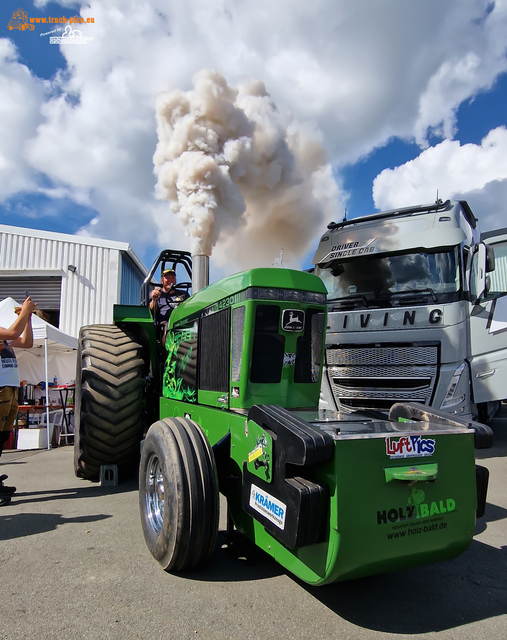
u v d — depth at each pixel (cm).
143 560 267
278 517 203
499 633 203
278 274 282
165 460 246
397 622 209
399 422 244
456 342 520
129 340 443
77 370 472
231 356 286
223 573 253
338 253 611
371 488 195
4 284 1314
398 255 575
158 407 455
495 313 554
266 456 217
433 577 259
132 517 344
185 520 234
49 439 783
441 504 211
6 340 418
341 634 197
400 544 199
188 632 194
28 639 186
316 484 194
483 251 563
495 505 390
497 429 792
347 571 190
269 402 278
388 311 554
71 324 1300
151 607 214
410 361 534
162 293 529
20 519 342
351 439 195
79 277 1325
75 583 238
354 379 568
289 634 196
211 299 320
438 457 213
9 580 240
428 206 565
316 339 297
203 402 323
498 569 271
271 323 281
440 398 518
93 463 426
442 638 197
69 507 371
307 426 203
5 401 409
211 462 247
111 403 406
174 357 388
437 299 534
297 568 208
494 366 541
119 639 188
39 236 1323
